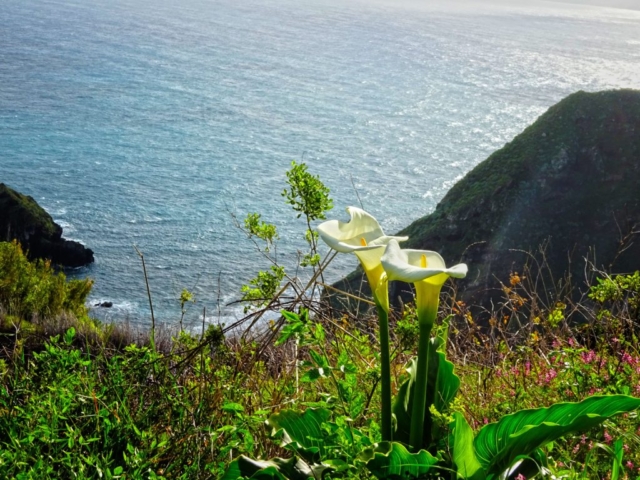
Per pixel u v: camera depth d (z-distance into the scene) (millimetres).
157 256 92312
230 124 199750
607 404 2033
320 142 181125
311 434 2596
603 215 74000
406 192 140000
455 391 2602
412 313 3424
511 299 4590
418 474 2188
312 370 2465
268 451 2877
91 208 114375
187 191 129375
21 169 134250
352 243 2449
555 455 2988
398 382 3586
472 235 72688
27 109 193625
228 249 96125
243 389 3135
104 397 2854
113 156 152750
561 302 4371
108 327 6031
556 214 75312
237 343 3678
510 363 4016
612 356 3820
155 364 3250
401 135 194000
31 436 2395
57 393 2629
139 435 2555
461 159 170125
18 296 11133
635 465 2764
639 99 78438
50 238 84562
